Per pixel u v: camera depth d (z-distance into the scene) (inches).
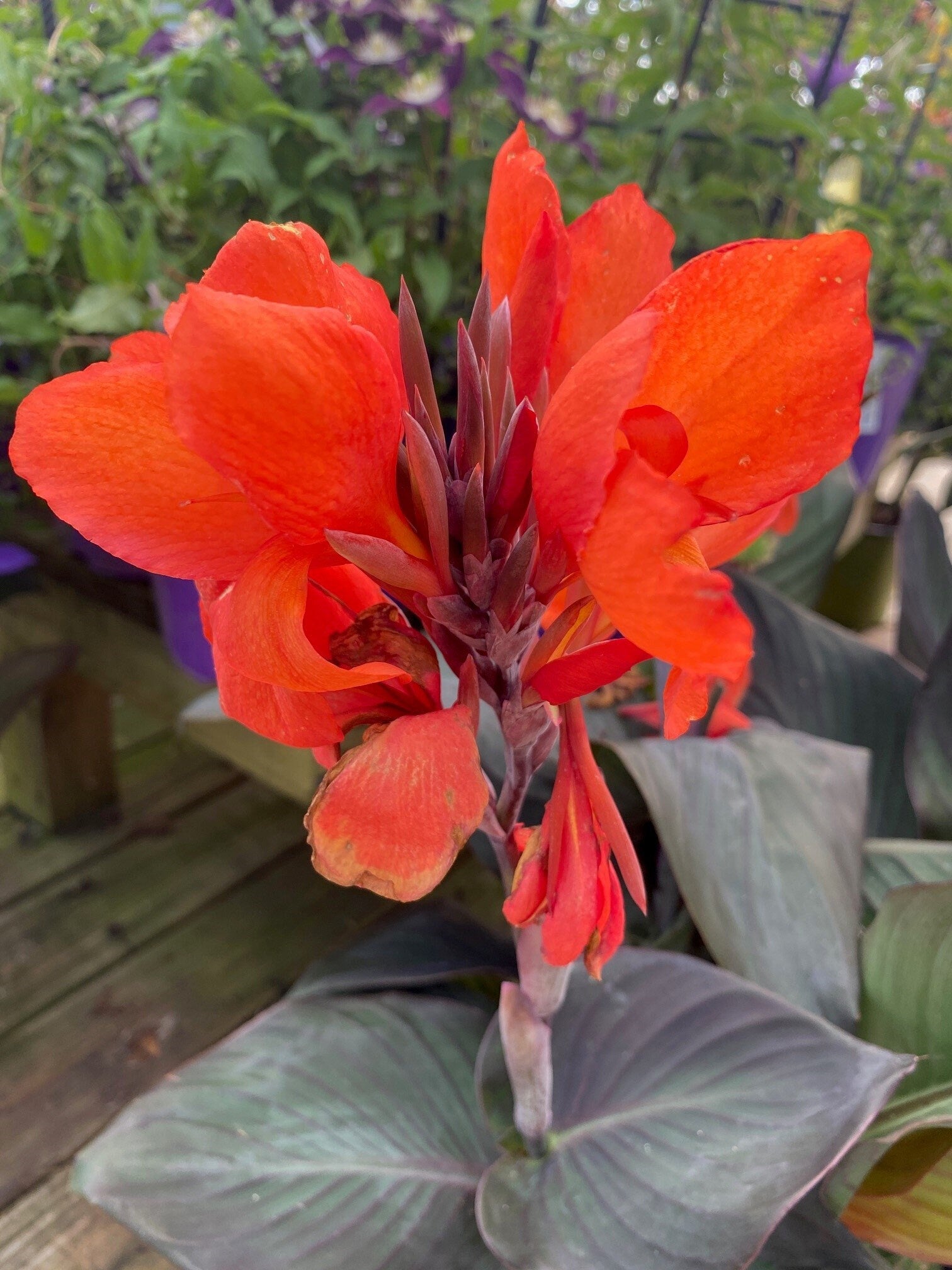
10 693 27.8
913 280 34.6
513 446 8.7
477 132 26.6
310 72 25.0
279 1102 16.2
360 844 8.1
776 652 25.1
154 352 9.4
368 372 7.7
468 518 8.6
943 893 16.0
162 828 33.9
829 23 39.1
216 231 25.0
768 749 19.3
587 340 10.0
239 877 31.6
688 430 8.5
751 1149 13.1
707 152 34.0
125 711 41.9
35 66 23.5
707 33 32.2
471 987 20.8
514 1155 14.4
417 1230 14.4
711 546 10.1
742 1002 15.4
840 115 31.2
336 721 9.7
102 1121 23.0
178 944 28.7
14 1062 24.5
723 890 16.8
